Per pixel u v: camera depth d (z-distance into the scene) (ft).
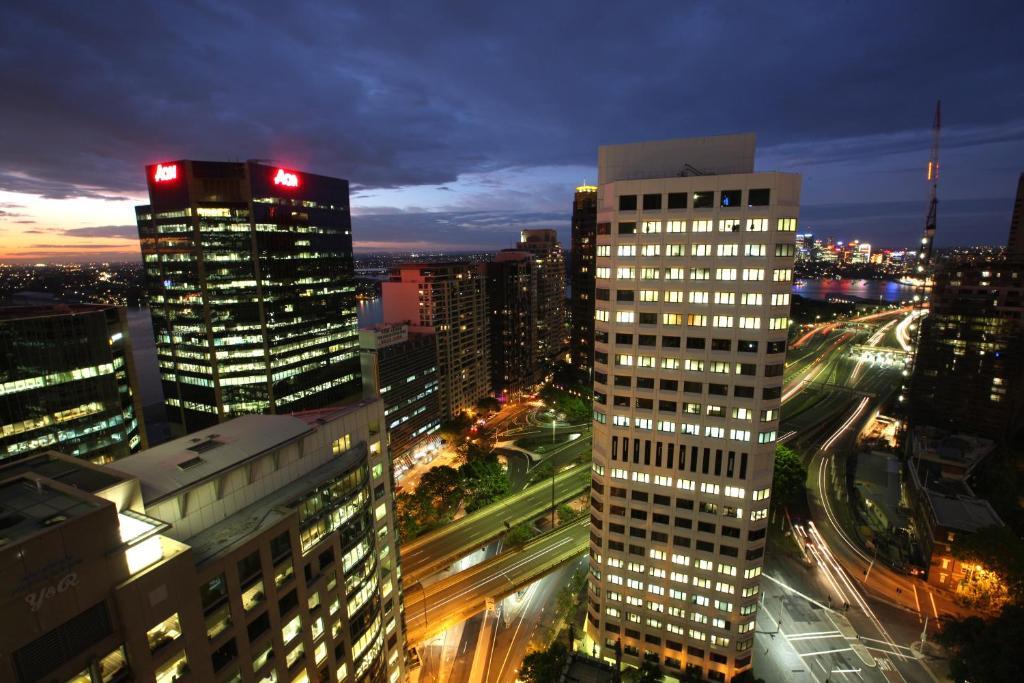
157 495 152.66
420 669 344.69
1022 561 329.11
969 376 595.47
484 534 472.85
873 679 318.86
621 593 321.73
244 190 538.88
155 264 565.53
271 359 584.81
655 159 279.49
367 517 226.58
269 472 190.49
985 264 582.35
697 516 291.17
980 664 274.36
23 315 352.28
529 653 340.18
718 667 304.30
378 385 623.77
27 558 103.50
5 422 322.14
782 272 253.85
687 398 279.90
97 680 116.98
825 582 406.82
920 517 447.01
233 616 155.74
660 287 275.59
